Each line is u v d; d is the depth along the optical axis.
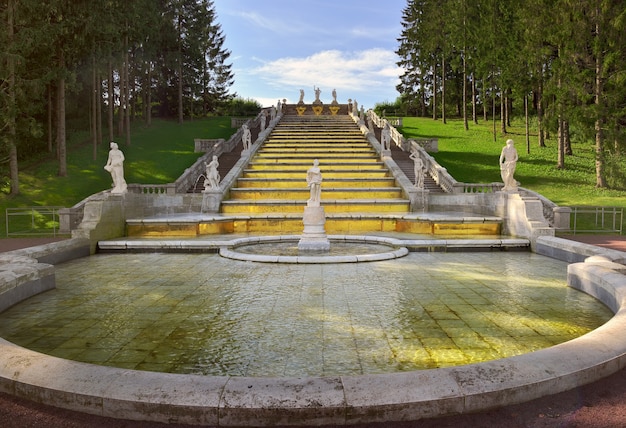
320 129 38.31
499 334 5.54
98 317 6.39
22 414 3.46
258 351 4.99
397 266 10.23
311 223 12.35
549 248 11.93
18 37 23.84
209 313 6.53
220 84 71.50
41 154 33.28
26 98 24.92
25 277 7.44
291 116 45.50
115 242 12.97
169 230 16.08
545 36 26.05
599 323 5.99
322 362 4.64
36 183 26.97
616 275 7.05
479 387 3.41
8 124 23.23
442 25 48.84
